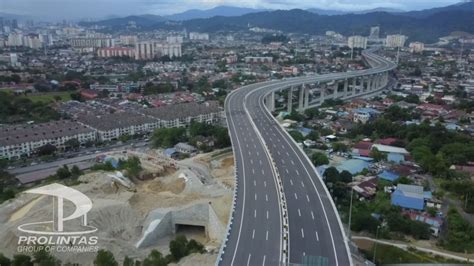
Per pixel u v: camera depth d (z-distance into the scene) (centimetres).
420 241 11388
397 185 14462
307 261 8212
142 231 12569
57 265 9706
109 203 13350
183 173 17012
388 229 11794
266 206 10906
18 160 19662
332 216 10375
